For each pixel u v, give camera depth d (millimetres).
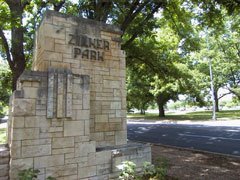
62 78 6191
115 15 14766
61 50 7199
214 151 10953
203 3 13391
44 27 7059
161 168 6859
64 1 13047
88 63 7645
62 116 6086
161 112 40250
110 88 8008
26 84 5750
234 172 7477
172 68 17984
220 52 34156
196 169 7828
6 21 9438
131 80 34844
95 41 7855
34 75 5832
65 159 6059
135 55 16453
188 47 18297
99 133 7625
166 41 17828
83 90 6496
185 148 11633
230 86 38719
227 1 10766
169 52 18016
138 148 7223
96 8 12734
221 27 15539
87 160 6363
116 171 6688
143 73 19125
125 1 13102
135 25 14844
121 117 8133
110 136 7816
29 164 5621
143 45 16406
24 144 5605
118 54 8281
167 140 14641
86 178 6293
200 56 34000
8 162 5531
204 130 18891
